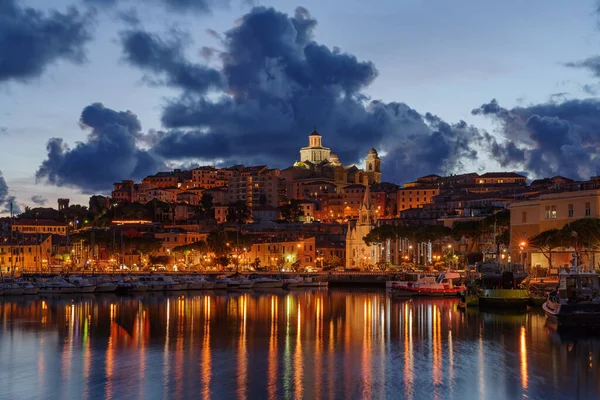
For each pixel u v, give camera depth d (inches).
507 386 2477.9
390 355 3063.5
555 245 5408.5
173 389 2496.3
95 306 5620.1
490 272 5433.1
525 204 6653.5
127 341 3540.8
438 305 5423.2
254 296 6796.3
